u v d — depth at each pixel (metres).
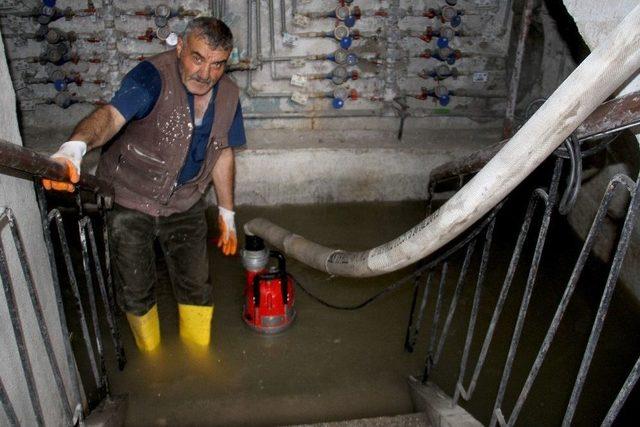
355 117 4.39
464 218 1.23
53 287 1.78
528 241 3.83
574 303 3.23
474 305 1.90
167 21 3.91
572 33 3.55
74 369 1.77
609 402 2.54
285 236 3.01
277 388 2.60
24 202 1.57
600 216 1.19
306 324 3.05
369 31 4.13
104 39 3.93
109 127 1.89
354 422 2.05
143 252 2.39
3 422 1.41
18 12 3.77
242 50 4.05
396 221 4.19
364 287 3.39
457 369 2.75
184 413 2.42
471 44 4.27
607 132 1.08
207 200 4.22
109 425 2.01
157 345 2.76
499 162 1.10
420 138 4.38
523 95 4.35
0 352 1.39
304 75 4.19
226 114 2.25
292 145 4.20
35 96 4.09
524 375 2.71
